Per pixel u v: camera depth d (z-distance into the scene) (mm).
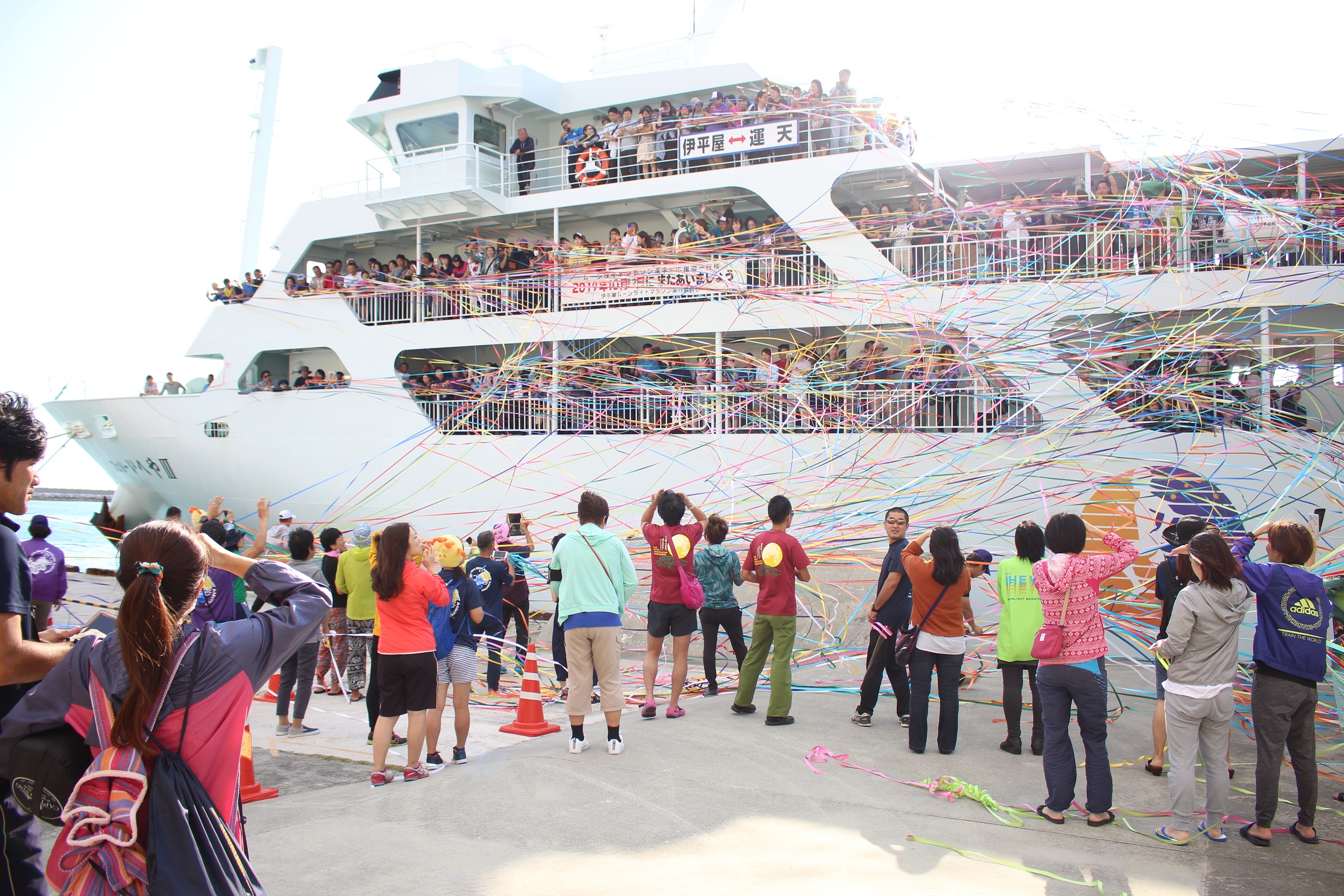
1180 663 4562
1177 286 10633
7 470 2781
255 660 2561
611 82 15648
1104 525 10383
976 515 10859
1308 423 10898
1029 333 11109
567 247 14469
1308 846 4516
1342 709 4707
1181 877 4074
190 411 15703
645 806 4945
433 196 14844
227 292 16906
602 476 13008
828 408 12133
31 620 2889
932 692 8469
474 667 6043
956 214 11922
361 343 15148
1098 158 12250
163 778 2348
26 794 2402
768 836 4512
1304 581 4562
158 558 2449
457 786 5320
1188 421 10469
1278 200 10508
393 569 5371
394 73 16828
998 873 4078
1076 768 5648
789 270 12867
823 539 11102
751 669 7297
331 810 4902
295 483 15047
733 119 13547
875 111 12766
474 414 14133
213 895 2320
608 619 6062
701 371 13359
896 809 4992
